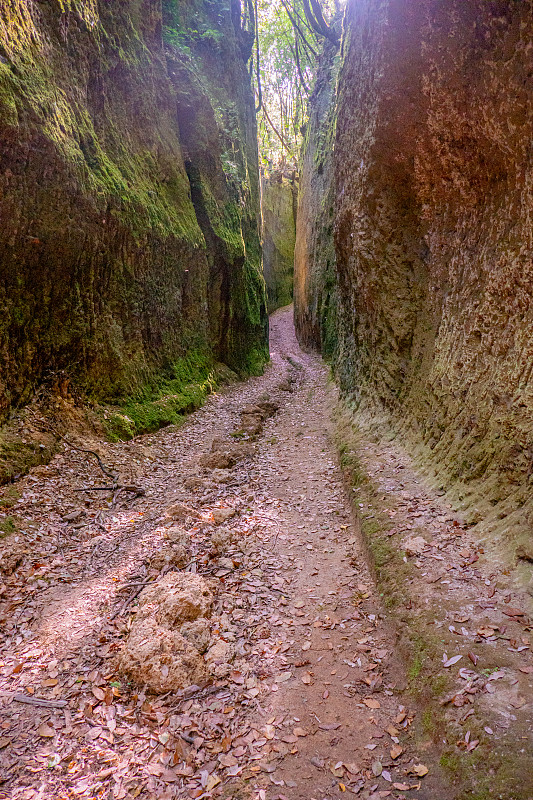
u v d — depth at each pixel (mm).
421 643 4160
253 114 23609
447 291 7441
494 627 4070
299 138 33000
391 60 6605
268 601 5324
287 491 8312
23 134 7621
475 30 5258
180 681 4117
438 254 7625
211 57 18156
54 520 6891
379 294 8992
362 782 3287
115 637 4766
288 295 37219
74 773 3420
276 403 14633
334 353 16812
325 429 11469
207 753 3561
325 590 5480
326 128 21828
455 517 5711
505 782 2912
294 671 4328
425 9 5660
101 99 10617
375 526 6133
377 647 4516
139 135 12305
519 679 3547
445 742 3359
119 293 10570
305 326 25172
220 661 4391
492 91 5312
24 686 4184
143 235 11258
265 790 3266
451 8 5359
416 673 3986
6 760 3510
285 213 37156
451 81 5816
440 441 6871
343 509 7461
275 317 34375
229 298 16984
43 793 3273
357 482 7586
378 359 9547
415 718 3719
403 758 3432
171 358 12852
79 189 8961
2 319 7840
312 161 24625
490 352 5996
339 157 10297
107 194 9961
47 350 8789
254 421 12258
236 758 3512
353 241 9594
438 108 6223
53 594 5473
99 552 6395
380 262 8820
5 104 7270
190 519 7250
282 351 25703
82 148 9672
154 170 12828
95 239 9531
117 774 3406
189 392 12922
